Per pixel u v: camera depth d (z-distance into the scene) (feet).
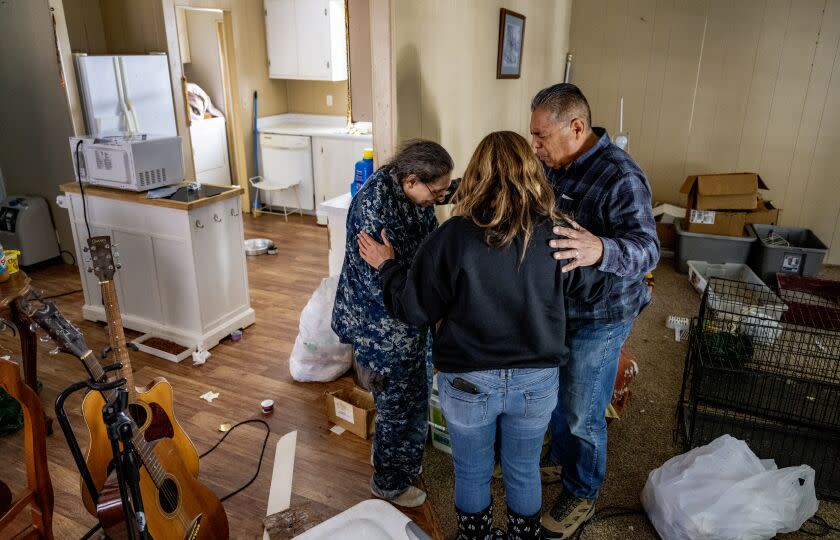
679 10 15.74
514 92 12.89
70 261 14.87
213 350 10.49
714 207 14.51
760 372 8.04
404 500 6.85
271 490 7.11
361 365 6.25
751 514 5.99
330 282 9.48
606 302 5.58
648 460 7.77
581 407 5.98
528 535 5.38
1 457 7.62
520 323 4.45
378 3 7.39
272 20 19.08
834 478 7.36
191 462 6.36
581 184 5.70
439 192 5.58
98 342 10.66
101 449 5.65
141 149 9.70
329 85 20.12
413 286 4.58
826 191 15.81
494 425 5.05
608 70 16.83
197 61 18.88
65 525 6.51
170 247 10.01
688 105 16.34
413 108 8.34
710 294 12.39
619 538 6.49
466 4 9.70
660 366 10.23
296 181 19.07
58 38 12.85
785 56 15.23
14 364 4.74
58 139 13.79
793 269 13.62
